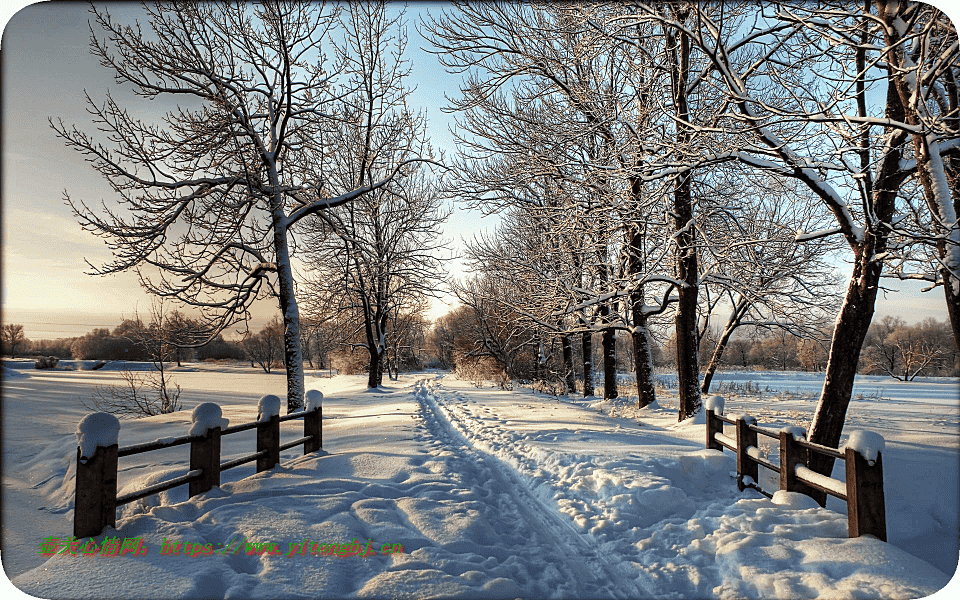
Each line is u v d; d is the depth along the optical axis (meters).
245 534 4.25
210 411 5.42
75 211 9.32
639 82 12.66
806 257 13.30
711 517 5.14
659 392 20.00
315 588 3.49
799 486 5.46
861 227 6.51
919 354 31.78
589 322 15.73
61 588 3.32
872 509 4.23
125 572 3.54
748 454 6.16
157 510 4.68
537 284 16.33
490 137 14.27
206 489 5.30
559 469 7.03
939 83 6.72
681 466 6.85
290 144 12.60
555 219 13.58
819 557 3.99
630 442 8.66
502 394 20.00
